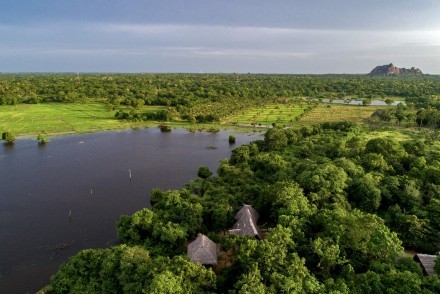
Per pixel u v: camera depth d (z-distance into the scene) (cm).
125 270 5047
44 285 6425
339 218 6084
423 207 7200
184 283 4688
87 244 7856
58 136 18350
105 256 5541
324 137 14488
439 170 8269
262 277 4666
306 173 7912
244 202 8281
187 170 13312
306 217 6369
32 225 8694
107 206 9862
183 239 6738
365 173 8700
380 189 7756
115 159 14600
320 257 5416
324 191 7281
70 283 5347
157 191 10062
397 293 4550
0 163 13700
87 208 9712
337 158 10400
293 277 4669
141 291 4738
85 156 14962
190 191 9519
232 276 5278
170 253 6506
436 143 12381
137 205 9950
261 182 9625
